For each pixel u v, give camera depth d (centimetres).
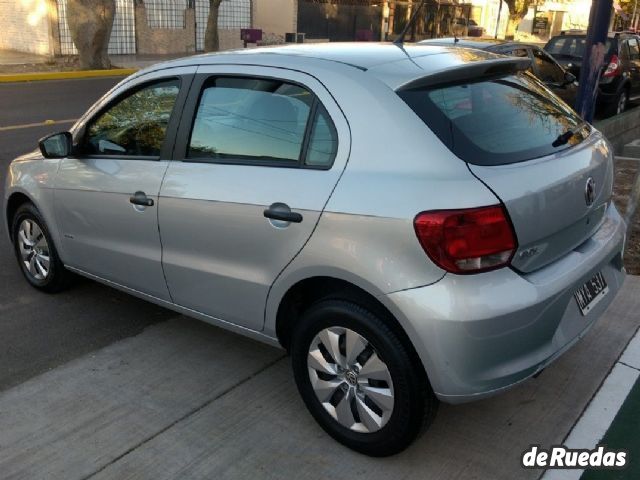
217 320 354
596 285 319
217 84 349
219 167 334
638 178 626
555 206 285
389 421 287
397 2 3195
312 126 305
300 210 295
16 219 481
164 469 298
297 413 338
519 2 3158
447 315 258
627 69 1279
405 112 283
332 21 2919
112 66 1912
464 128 285
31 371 377
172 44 2386
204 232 338
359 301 287
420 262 263
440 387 267
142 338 417
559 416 332
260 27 2812
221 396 353
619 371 368
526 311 266
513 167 279
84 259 426
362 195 278
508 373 271
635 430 320
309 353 312
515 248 268
